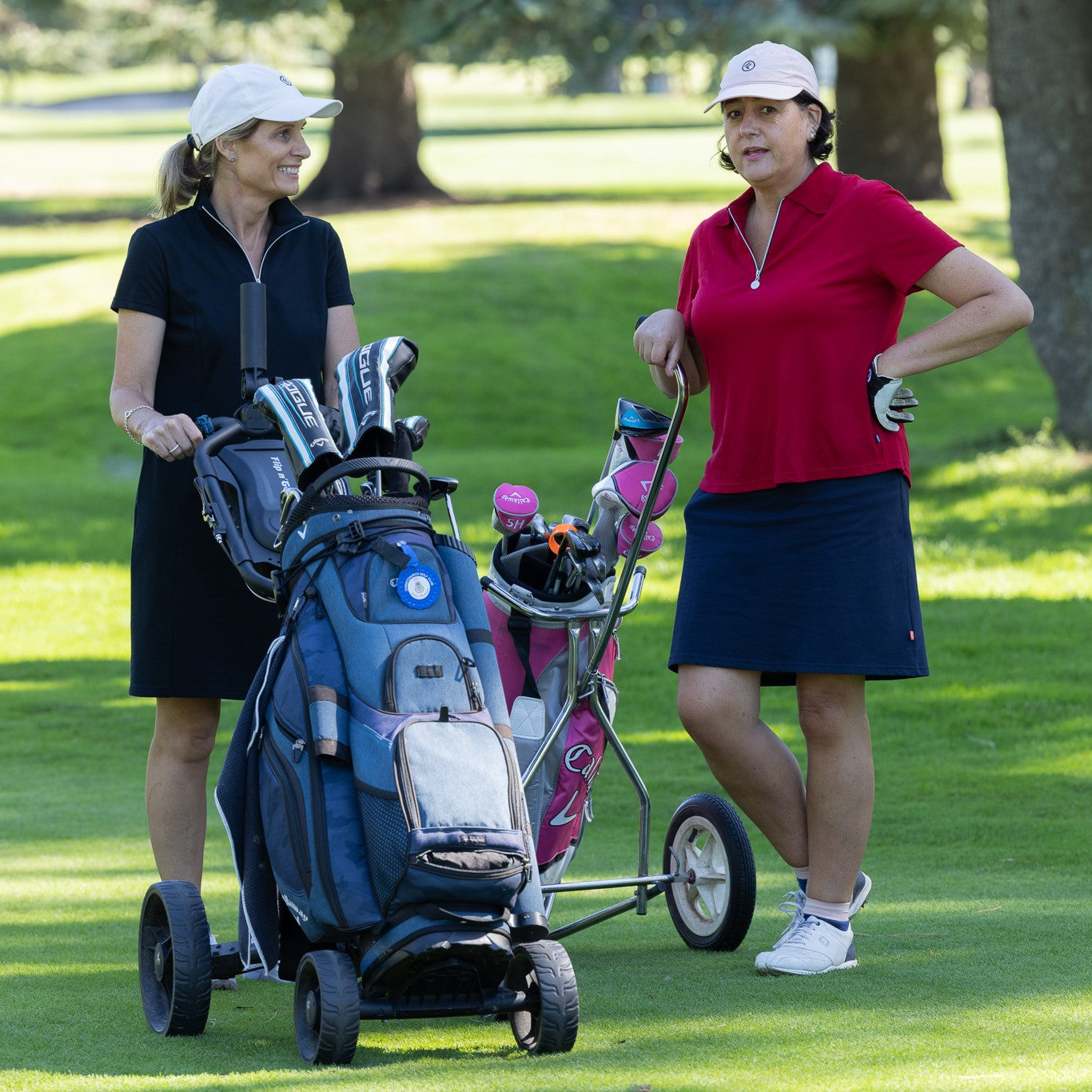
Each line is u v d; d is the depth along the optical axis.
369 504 13.48
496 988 12.73
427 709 12.62
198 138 15.76
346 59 109.69
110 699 34.56
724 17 90.25
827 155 15.53
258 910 13.16
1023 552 48.06
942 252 14.69
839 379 14.90
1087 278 57.97
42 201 142.75
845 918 15.35
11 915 17.97
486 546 49.41
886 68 109.31
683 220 104.00
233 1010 14.52
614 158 170.12
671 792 25.80
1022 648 36.72
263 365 15.20
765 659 15.17
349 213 112.44
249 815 13.30
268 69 15.78
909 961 15.25
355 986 12.23
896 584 15.03
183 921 13.20
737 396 15.26
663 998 14.14
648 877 16.16
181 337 15.90
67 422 74.81
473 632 13.35
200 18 130.50
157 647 15.55
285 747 12.90
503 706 13.13
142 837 22.66
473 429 73.44
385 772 12.26
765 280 15.08
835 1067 11.80
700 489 15.87
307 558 13.50
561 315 84.81
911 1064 11.83
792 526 15.09
